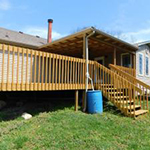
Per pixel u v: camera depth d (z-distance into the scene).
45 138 3.04
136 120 4.42
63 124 3.84
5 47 3.71
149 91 8.73
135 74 8.81
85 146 2.78
